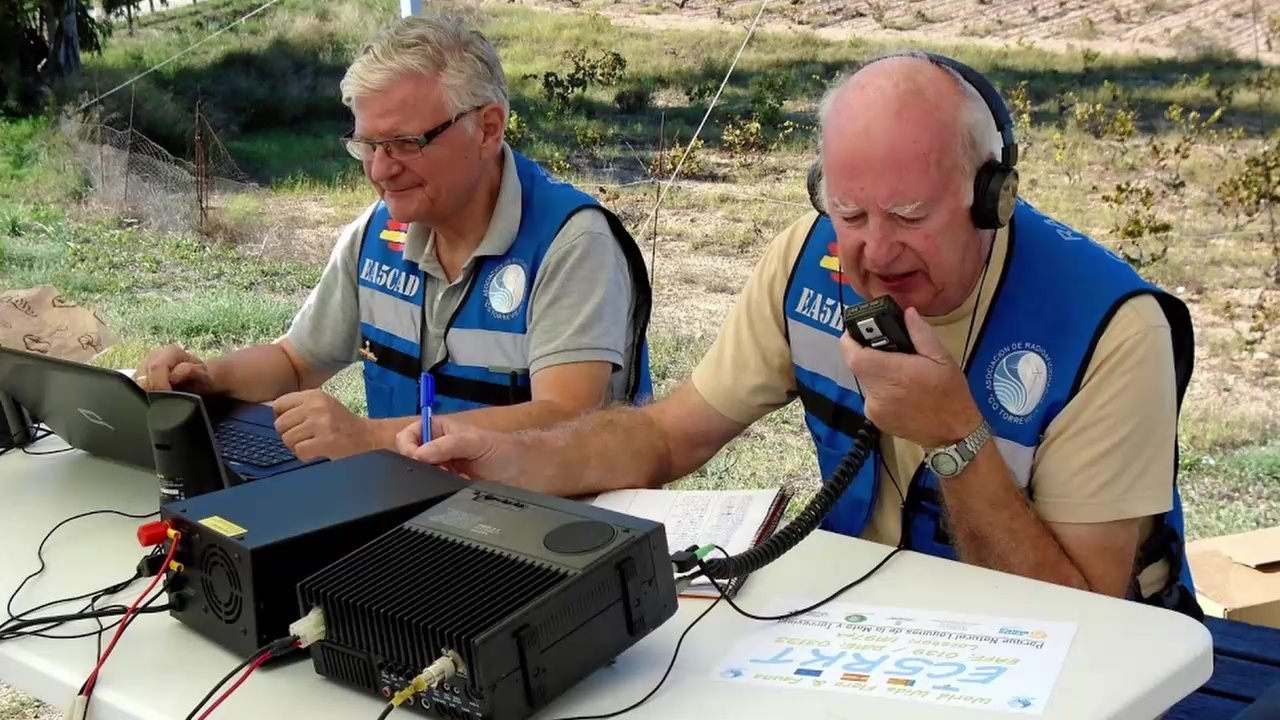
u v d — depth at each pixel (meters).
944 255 1.58
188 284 4.80
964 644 1.25
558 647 1.13
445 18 2.32
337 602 1.18
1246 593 2.39
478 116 2.28
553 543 1.22
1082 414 1.63
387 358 2.49
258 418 2.04
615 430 1.93
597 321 2.28
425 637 1.11
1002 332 1.69
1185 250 3.20
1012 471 1.68
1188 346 1.70
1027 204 1.82
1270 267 3.04
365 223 2.59
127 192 4.98
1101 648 1.22
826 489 1.62
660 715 1.14
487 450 1.74
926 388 1.51
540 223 2.34
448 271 2.43
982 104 1.56
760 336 2.00
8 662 1.33
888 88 1.55
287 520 1.33
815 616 1.35
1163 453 1.63
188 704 1.20
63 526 1.71
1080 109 3.30
